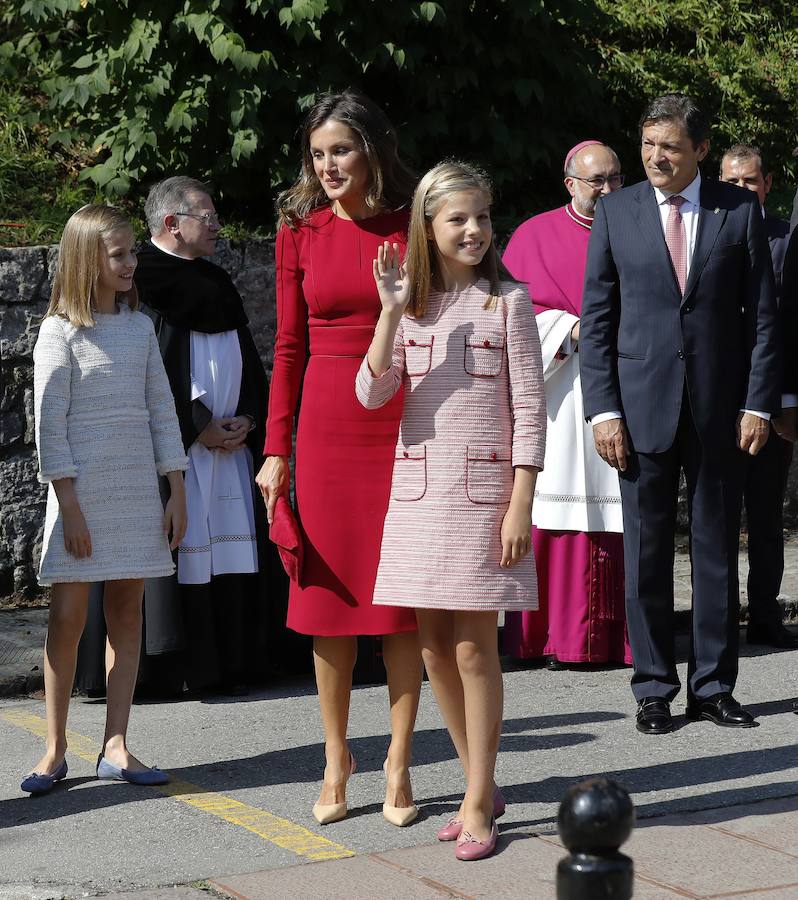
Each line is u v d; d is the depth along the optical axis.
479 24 8.78
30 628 7.05
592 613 6.37
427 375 4.06
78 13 8.69
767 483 6.80
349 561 4.23
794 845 3.96
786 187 10.48
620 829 2.19
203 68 8.37
